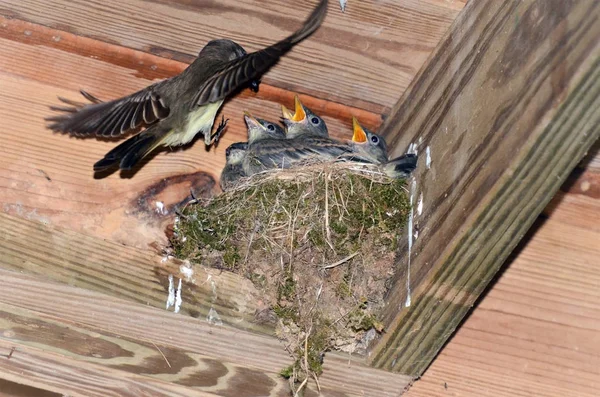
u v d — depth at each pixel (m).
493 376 5.07
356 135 5.83
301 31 4.45
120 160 4.90
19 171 4.95
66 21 5.22
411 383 4.82
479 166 4.20
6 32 5.24
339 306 4.90
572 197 5.27
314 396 4.86
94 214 5.00
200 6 5.07
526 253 5.20
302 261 5.10
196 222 5.18
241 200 5.43
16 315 4.53
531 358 5.11
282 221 5.32
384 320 4.73
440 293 4.35
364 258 5.04
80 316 4.54
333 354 4.75
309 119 5.91
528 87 4.00
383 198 5.25
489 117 4.29
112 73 5.38
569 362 5.13
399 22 5.07
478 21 4.79
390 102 5.75
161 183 5.34
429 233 4.55
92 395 4.79
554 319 5.16
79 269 4.58
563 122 3.76
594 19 3.69
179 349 4.64
